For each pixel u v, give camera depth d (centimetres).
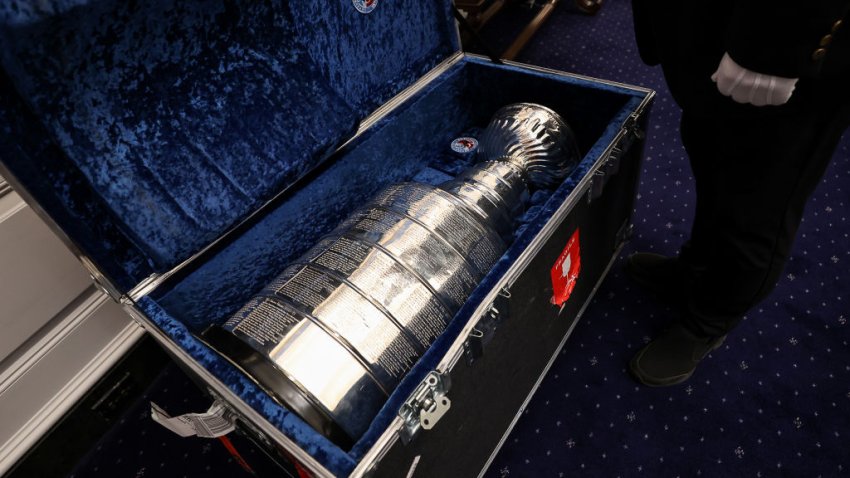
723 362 112
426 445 69
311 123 90
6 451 102
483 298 70
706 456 99
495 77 121
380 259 80
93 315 110
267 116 85
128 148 70
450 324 68
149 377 126
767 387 107
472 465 90
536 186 116
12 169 61
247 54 83
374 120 109
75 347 109
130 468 112
